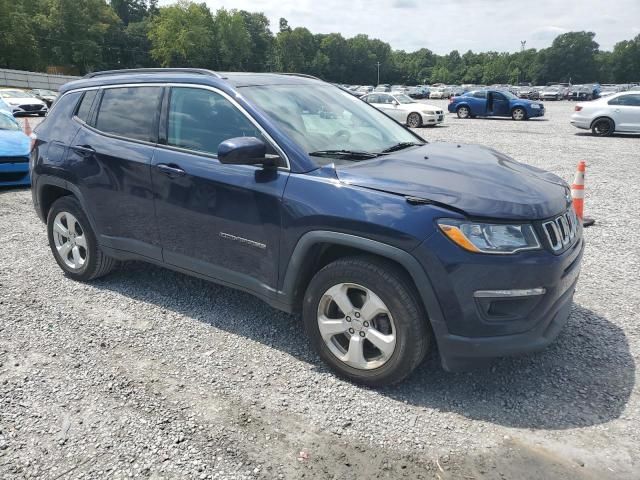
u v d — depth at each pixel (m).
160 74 4.16
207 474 2.53
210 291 4.63
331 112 4.00
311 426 2.87
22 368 3.42
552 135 18.48
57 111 4.80
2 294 4.55
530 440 2.76
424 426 2.87
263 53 135.62
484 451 2.68
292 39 133.38
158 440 2.75
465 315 2.83
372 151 3.69
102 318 4.12
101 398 3.11
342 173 3.18
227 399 3.10
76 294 4.56
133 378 3.31
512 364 3.47
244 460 2.62
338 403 3.07
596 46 136.75
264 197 3.35
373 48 156.62
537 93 63.56
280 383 3.27
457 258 2.78
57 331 3.91
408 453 2.67
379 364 3.11
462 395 3.15
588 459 2.62
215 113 3.72
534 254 2.83
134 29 115.75
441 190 2.93
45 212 4.98
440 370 3.41
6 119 10.05
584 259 5.52
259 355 3.59
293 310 3.48
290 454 2.66
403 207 2.89
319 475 2.53
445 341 2.91
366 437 2.79
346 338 3.30
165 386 3.23
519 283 2.80
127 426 2.86
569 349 3.66
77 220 4.61
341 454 2.66
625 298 4.51
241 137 3.34
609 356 3.57
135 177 4.04
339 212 3.04
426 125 22.14
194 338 3.81
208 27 113.56
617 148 14.56
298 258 3.26
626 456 2.64
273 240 3.36
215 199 3.59
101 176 4.27
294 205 3.21
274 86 3.96
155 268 5.15
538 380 3.30
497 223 2.81
